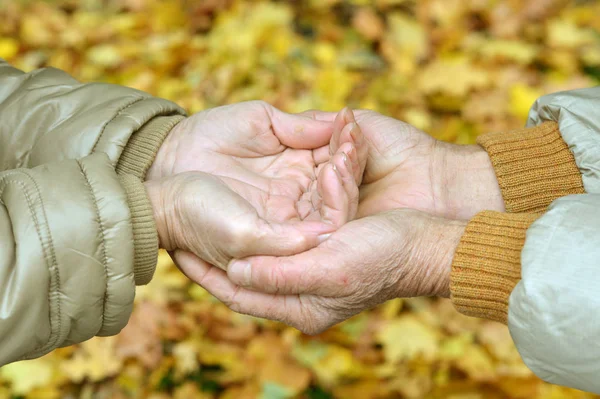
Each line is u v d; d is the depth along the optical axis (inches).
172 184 36.0
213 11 67.9
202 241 35.7
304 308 36.4
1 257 32.9
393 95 59.7
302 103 58.6
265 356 47.6
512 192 36.9
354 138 37.2
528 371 46.8
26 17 69.2
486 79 60.0
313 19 67.4
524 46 64.0
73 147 37.1
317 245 35.5
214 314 49.1
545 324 32.2
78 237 33.5
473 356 47.6
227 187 35.8
